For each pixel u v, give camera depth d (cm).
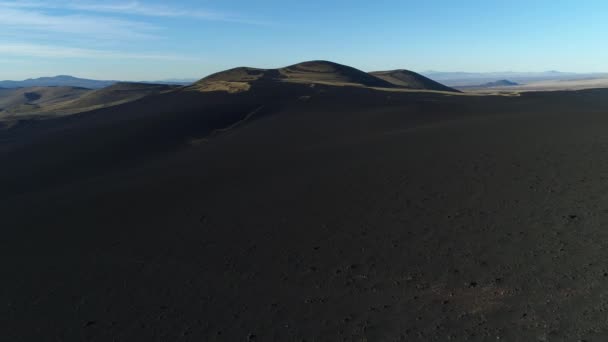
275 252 932
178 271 888
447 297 673
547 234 845
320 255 890
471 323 595
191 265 910
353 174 1540
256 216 1195
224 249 980
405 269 783
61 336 688
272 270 845
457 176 1352
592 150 1477
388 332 602
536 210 980
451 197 1159
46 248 1127
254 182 1600
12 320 754
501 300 641
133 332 678
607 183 1095
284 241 991
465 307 638
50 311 773
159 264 934
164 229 1172
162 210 1366
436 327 597
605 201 973
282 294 750
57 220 1400
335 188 1384
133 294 807
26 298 834
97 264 973
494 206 1047
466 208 1056
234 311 710
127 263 960
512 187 1176
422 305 660
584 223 871
